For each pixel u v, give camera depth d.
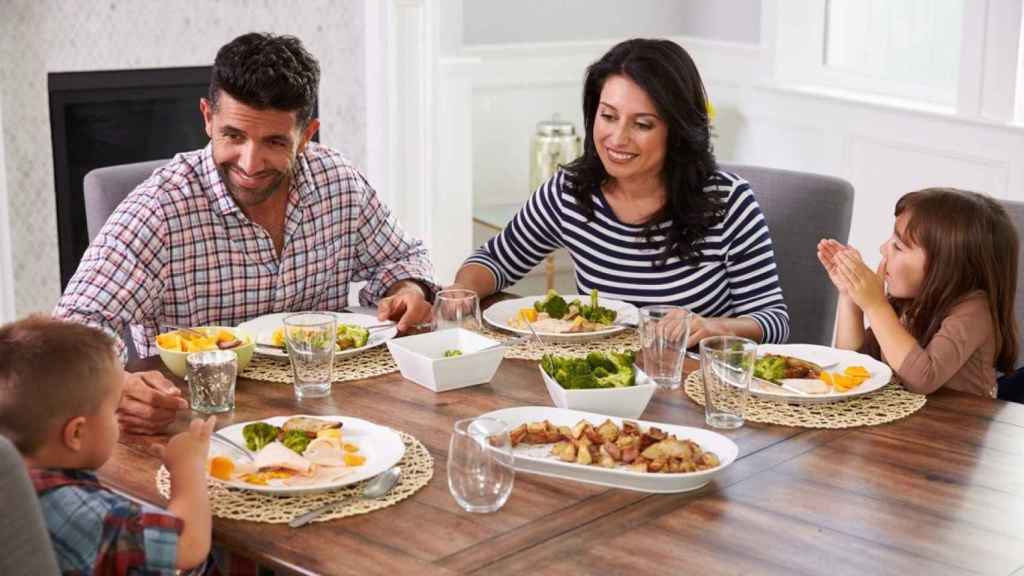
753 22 4.65
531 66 4.73
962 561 1.36
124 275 2.09
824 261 2.09
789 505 1.49
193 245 2.17
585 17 4.82
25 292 3.85
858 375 1.89
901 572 1.33
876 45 4.38
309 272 2.31
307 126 2.18
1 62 3.68
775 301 2.34
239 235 2.21
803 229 2.66
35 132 3.77
